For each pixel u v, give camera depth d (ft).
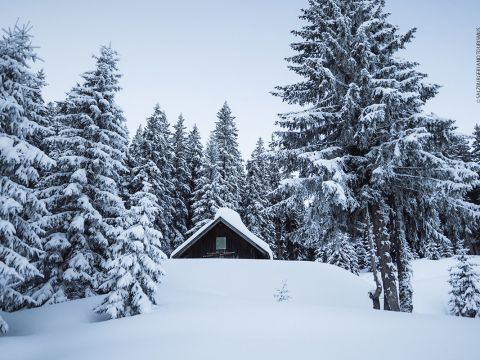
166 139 146.61
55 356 23.52
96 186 60.08
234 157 156.25
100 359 21.02
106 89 65.87
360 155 49.47
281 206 48.91
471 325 26.17
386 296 44.62
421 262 154.30
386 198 49.49
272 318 30.07
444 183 41.75
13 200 34.83
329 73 45.52
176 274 74.54
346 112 45.75
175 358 20.12
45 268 53.72
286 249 168.45
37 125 38.01
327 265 83.35
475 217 43.19
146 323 31.63
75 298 53.88
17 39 38.14
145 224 42.42
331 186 38.45
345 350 20.25
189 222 149.38
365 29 47.62
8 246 36.22
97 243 57.26
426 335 23.16
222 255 96.99
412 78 44.65
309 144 50.65
